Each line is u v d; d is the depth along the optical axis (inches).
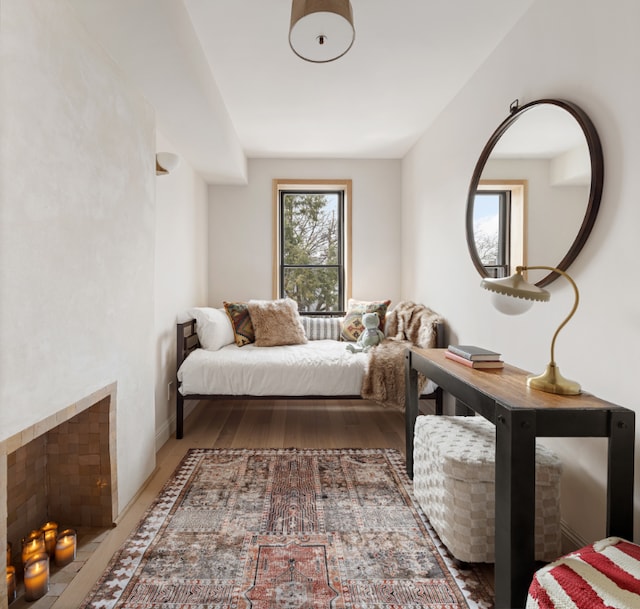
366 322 148.6
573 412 53.3
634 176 57.9
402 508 82.7
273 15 83.2
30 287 52.8
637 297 57.6
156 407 113.7
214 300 182.1
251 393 124.4
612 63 61.6
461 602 57.8
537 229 79.7
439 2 81.0
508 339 91.7
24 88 51.4
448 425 80.0
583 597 39.4
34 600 57.7
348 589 60.0
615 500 53.7
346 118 137.8
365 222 183.2
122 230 80.0
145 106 92.1
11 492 66.1
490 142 97.6
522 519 52.3
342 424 134.9
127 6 61.7
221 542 71.2
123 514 79.7
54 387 58.0
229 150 134.7
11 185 49.3
